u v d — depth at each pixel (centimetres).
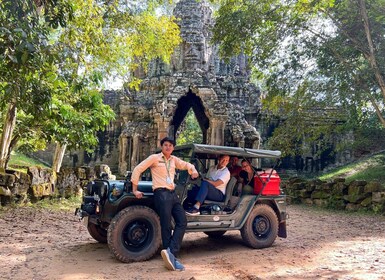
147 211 602
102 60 1384
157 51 1656
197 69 2697
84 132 1247
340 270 548
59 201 1270
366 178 1819
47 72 780
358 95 1454
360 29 1420
